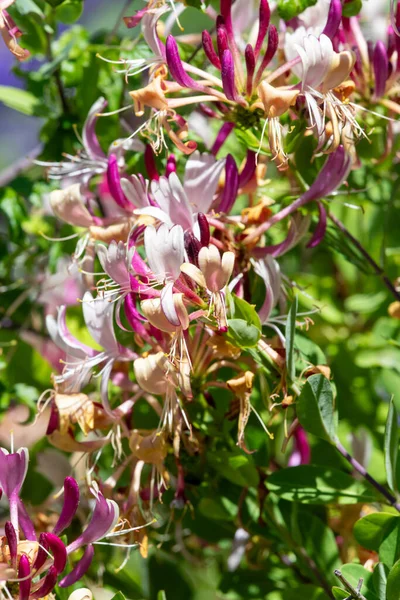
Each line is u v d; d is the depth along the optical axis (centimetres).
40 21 59
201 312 44
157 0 48
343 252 55
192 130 56
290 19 51
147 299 45
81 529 56
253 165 49
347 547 53
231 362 50
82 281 52
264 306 48
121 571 57
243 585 53
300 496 49
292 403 48
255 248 49
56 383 49
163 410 47
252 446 52
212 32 55
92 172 52
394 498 48
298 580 53
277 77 49
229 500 53
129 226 48
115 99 57
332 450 56
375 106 53
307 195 49
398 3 50
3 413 59
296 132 48
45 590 43
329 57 46
